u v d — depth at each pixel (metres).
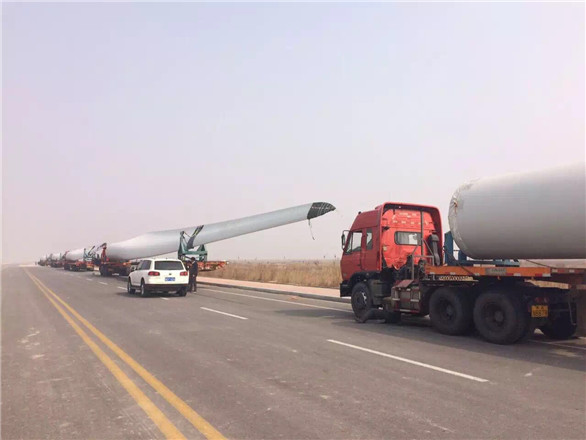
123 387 6.56
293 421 5.17
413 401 5.87
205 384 6.69
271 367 7.71
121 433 4.87
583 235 8.93
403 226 14.04
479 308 10.26
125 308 16.97
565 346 9.76
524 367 7.73
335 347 9.48
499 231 10.40
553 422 5.09
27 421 5.24
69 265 72.00
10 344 9.88
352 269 14.63
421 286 11.98
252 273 38.41
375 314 13.39
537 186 9.71
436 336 11.00
